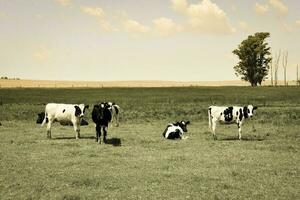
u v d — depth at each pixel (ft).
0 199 36.55
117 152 60.34
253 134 84.07
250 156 57.31
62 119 76.18
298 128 95.55
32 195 37.70
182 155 57.72
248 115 74.49
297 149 63.72
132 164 51.39
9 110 144.87
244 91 304.91
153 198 36.91
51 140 73.82
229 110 74.59
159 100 217.36
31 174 46.21
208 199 36.63
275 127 97.91
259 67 359.66
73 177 44.55
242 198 36.99
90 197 37.29
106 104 70.03
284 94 265.95
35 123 107.45
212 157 56.39
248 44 353.72
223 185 40.98
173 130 75.61
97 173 46.55
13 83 606.96
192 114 132.57
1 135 81.20
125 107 165.58
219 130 91.61
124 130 91.15
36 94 269.44
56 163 52.13
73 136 80.38
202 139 75.87
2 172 47.19
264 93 279.08
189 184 41.75
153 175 45.44
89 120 116.37
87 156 57.31
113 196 37.52
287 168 49.37
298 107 162.20
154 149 63.52
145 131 89.10
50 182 42.60
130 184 41.70
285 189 39.91
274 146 66.54
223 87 364.99
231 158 55.62
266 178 44.29
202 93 287.07
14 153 59.62
